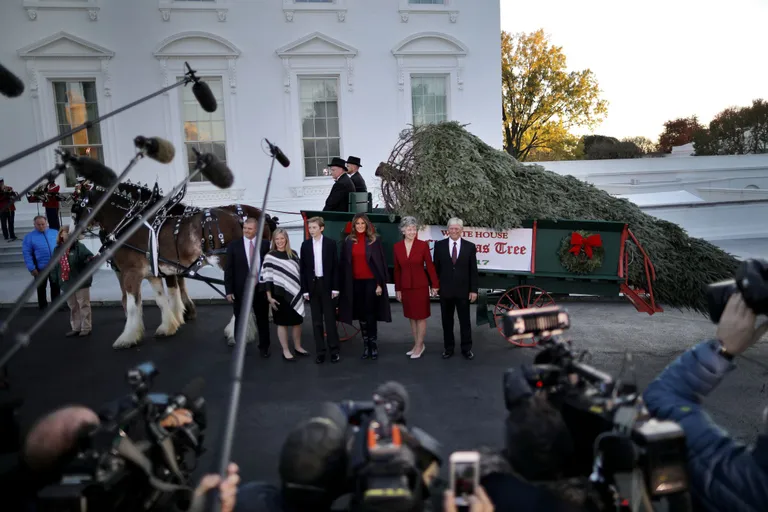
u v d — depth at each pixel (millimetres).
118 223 8438
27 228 14859
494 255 7914
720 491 1886
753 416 5414
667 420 2051
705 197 23375
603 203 7883
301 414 5789
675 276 7613
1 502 1872
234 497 1850
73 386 6719
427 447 1884
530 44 34250
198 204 15891
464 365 7234
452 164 7672
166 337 8812
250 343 8484
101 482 1705
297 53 15930
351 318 7473
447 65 16859
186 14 15461
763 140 36000
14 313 2441
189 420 2180
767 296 1940
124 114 15414
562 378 2049
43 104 15078
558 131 35500
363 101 16500
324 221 8375
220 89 15961
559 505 1740
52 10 14914
